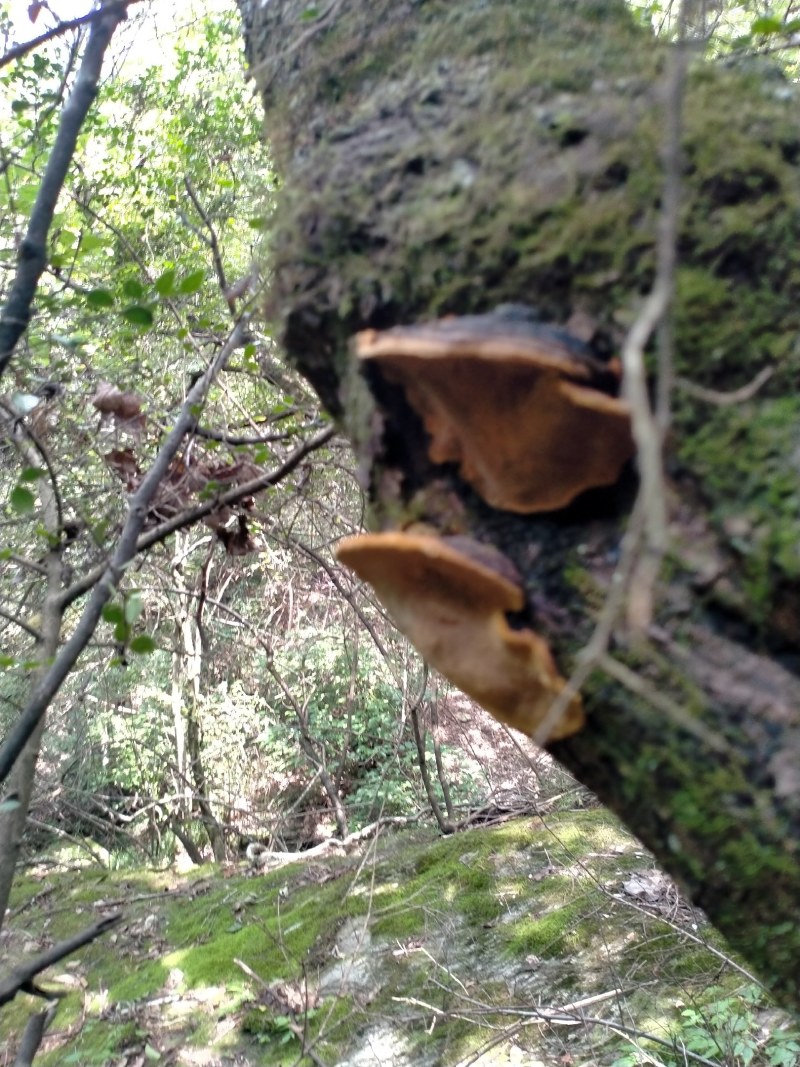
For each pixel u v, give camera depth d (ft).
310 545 14.90
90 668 19.19
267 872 17.71
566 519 3.09
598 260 2.88
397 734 20.35
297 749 22.62
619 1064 8.30
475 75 3.39
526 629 3.10
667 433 2.81
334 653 22.00
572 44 3.36
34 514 8.51
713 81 3.10
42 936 15.84
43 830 21.34
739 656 2.75
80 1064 11.52
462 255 3.07
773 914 2.77
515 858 14.29
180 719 22.29
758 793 2.69
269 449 9.85
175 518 8.19
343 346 3.57
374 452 3.52
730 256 2.81
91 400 9.30
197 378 8.87
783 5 7.06
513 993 10.85
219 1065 11.10
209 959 13.83
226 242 14.90
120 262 14.16
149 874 19.35
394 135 3.41
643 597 2.03
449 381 2.92
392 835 18.42
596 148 2.98
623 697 2.90
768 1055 8.18
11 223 8.28
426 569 3.19
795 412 2.72
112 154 17.79
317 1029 11.34
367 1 4.05
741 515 2.72
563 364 2.73
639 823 3.13
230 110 17.53
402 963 12.16
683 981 9.87
